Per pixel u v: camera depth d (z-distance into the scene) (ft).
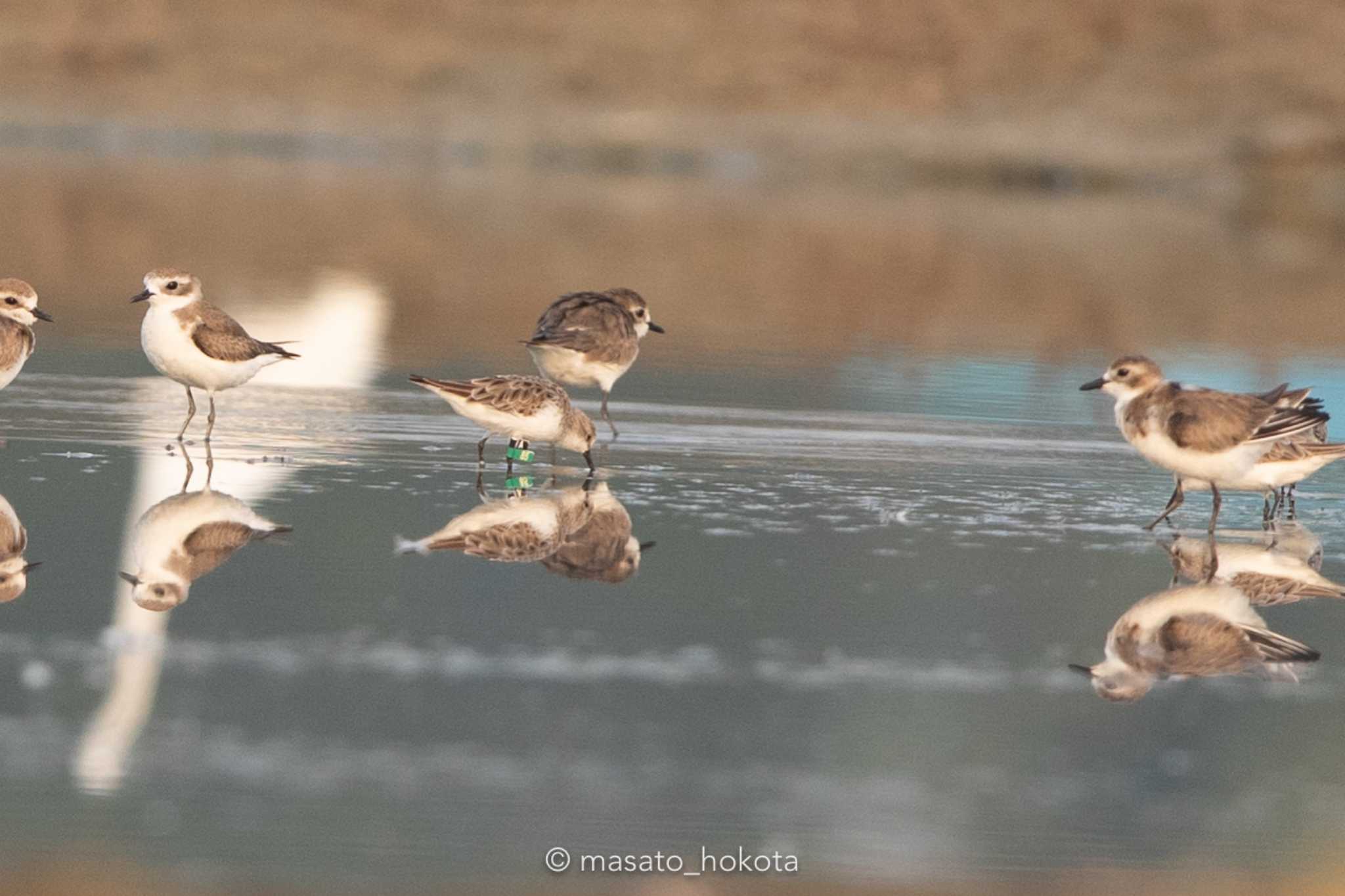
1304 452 47.78
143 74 190.49
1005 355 82.23
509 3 200.34
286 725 31.68
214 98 188.03
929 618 39.37
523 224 131.64
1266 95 188.03
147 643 35.58
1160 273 118.93
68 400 61.93
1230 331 92.63
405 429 59.62
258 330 80.12
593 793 29.66
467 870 26.94
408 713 32.45
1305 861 28.30
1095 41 198.49
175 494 48.21
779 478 53.88
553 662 35.45
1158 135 184.55
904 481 54.19
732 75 193.16
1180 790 30.76
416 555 42.83
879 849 28.19
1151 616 40.27
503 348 78.23
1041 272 116.88
